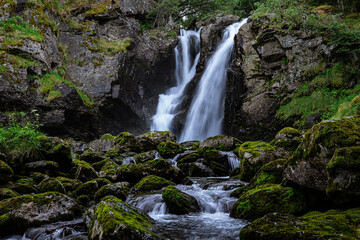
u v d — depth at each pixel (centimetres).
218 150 1067
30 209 484
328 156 385
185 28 3136
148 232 378
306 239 287
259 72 1766
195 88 2397
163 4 2467
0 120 1242
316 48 1478
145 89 2473
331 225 302
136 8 2389
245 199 506
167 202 570
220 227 451
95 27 2012
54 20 1861
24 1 1641
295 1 1617
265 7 1709
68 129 1596
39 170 747
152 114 2517
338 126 391
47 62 1606
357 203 330
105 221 381
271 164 622
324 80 1386
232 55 2142
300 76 1505
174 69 2698
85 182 749
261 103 1647
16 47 1418
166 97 2677
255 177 631
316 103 1341
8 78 1313
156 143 1301
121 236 351
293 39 1564
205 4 2977
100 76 1845
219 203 595
